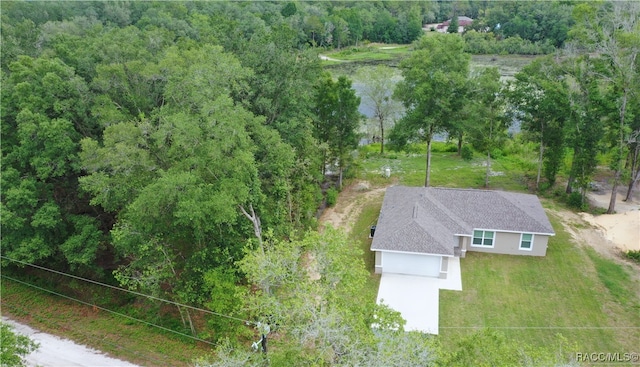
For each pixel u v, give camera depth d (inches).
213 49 968.9
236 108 846.5
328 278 588.4
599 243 1109.1
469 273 1010.7
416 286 965.2
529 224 1055.0
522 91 1286.9
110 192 866.8
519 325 847.1
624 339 807.7
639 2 1188.5
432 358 522.0
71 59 1155.3
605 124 1197.7
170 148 828.6
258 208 869.8
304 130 1194.0
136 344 831.1
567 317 864.3
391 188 1268.5
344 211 1304.1
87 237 930.1
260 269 599.2
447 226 1059.3
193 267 805.2
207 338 836.0
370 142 1919.3
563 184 1419.8
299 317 552.4
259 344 665.0
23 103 954.7
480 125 1300.4
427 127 1326.3
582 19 1170.0
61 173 929.5
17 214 905.5
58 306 940.0
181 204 700.7
